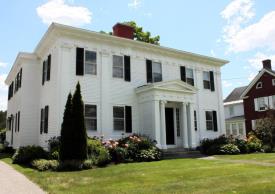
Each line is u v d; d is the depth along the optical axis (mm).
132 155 14562
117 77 17656
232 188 7461
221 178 9016
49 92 16797
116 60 17828
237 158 15359
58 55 15586
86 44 16672
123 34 19062
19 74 20953
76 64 16047
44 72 18438
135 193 7035
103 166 12555
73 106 12398
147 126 17516
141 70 18906
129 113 17734
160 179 8992
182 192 7090
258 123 25625
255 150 20312
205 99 22078
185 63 21453
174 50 20375
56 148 13633
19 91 20297
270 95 31359
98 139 15234
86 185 8180
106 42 17469
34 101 19484
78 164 11664
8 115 26531
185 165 12305
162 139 17250
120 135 17078
